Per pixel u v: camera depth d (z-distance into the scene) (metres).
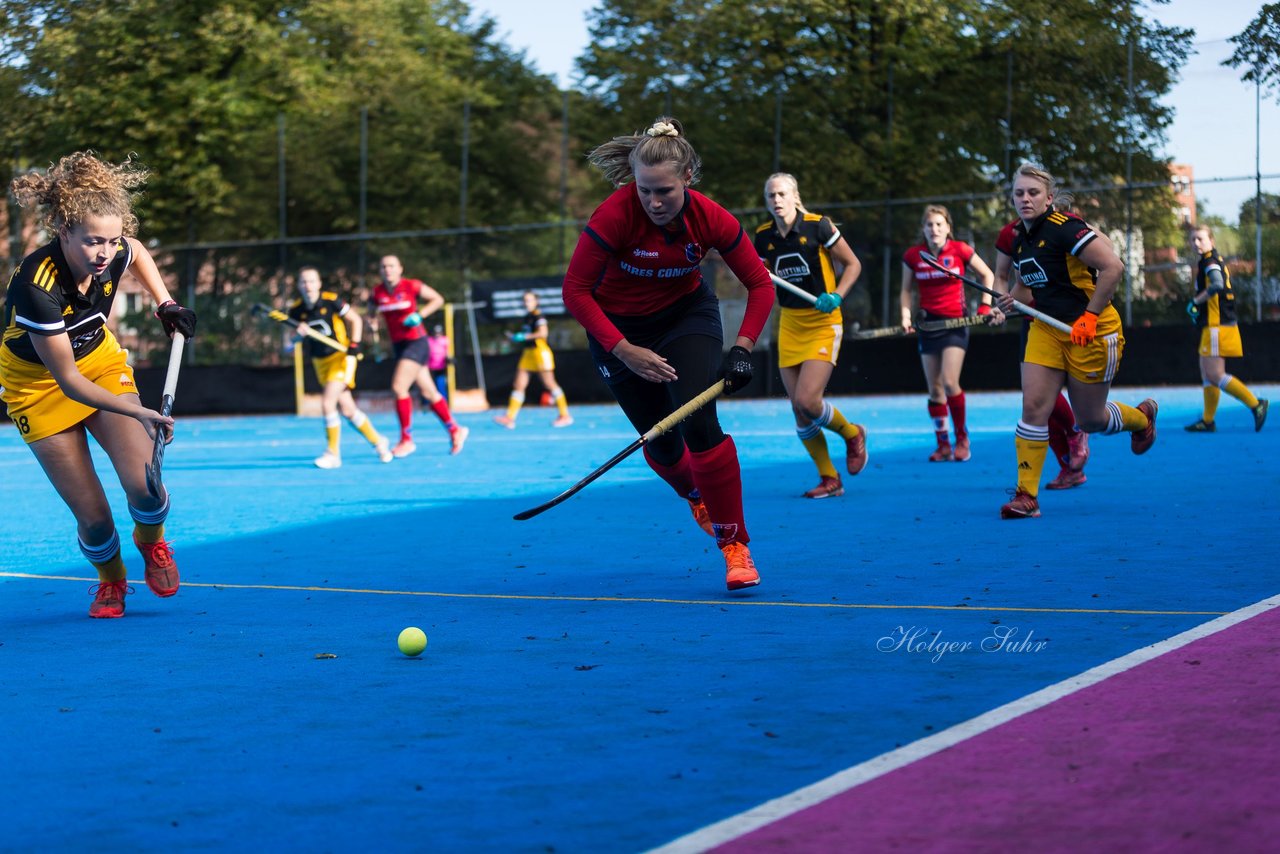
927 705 5.76
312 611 8.76
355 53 57.59
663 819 4.48
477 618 8.28
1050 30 40.28
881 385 38.84
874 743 5.23
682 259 8.52
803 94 43.75
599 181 47.41
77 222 7.95
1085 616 7.53
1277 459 17.00
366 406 41.12
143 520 8.73
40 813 4.75
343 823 4.57
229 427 35.34
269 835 4.48
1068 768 4.81
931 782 4.71
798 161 43.06
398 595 9.27
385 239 42.56
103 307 8.47
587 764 5.12
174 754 5.46
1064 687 5.92
